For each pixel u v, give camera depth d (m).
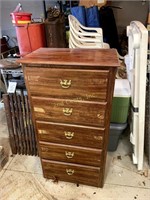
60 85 1.12
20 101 1.58
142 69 1.26
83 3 2.85
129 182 1.48
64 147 1.34
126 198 1.36
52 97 1.17
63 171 1.45
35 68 1.10
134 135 1.49
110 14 2.79
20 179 1.54
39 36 1.88
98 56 1.16
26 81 1.16
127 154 1.76
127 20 3.30
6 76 1.99
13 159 1.74
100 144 1.25
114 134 1.68
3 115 2.43
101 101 1.11
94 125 1.20
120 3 3.21
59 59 1.10
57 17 2.00
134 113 1.42
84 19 2.55
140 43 1.21
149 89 1.44
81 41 2.03
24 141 1.73
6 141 1.98
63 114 1.21
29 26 1.82
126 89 1.54
